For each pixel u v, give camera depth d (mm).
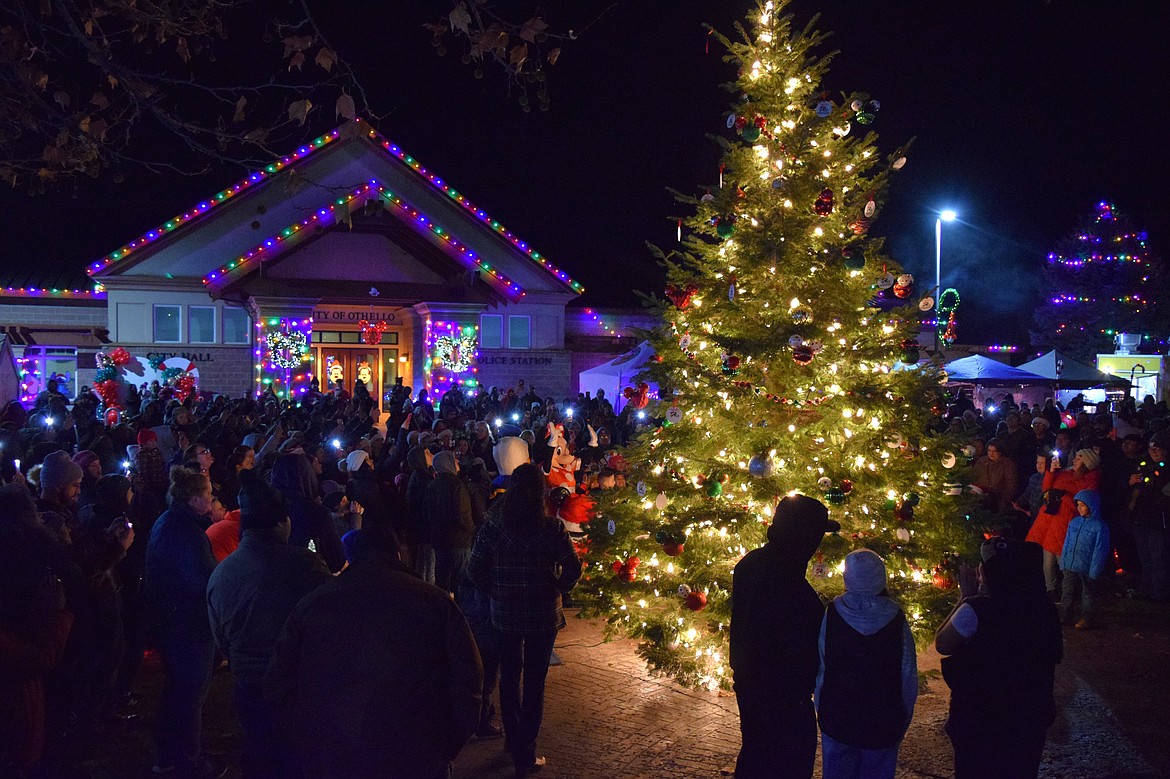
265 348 28266
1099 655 7848
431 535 8305
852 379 7062
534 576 5312
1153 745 5910
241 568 4305
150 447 8555
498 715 6406
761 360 6945
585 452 13617
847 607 4043
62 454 5605
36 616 4086
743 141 7668
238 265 27516
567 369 33250
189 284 28812
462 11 4738
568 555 5355
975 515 6992
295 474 5820
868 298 7230
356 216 29500
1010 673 4109
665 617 7375
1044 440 12438
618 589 7547
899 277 6984
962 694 4219
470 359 30703
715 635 7254
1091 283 37656
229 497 9148
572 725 6234
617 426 18469
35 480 7227
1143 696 6809
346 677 3182
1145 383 25875
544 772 5457
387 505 3521
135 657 6410
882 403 6695
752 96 7414
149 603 5070
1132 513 9992
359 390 19922
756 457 6656
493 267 31156
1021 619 4145
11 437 10336
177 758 5098
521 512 5359
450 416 16469
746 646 4156
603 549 7660
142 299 28500
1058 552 9109
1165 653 7898
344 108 5086
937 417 7344
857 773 4039
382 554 3441
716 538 7324
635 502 7832
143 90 5227
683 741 5949
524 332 32906
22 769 4105
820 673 4090
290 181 5641
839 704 3980
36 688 4145
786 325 6871
